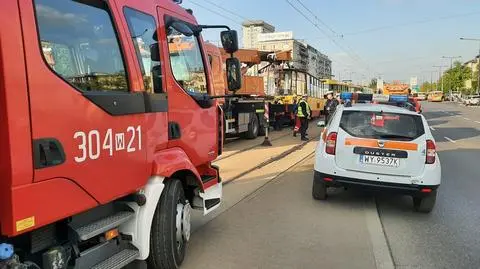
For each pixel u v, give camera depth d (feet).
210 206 19.06
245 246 18.70
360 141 24.31
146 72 14.12
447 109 189.16
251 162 41.16
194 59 18.24
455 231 21.44
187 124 17.02
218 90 47.98
